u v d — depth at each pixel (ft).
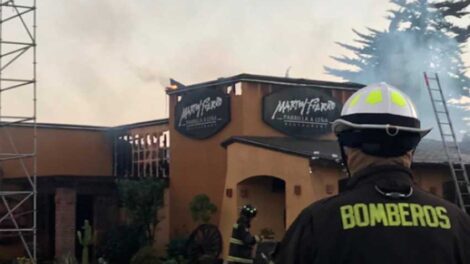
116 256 65.10
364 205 9.70
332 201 9.95
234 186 62.13
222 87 65.92
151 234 66.23
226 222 62.85
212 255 61.36
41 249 72.69
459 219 9.82
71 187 65.77
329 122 67.26
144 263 60.54
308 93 66.39
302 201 55.11
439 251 9.36
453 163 56.49
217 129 65.51
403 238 9.41
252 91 64.18
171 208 69.72
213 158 65.92
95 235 67.72
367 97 10.39
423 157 58.95
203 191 66.59
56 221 65.05
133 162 77.71
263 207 62.03
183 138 69.56
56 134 79.41
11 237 71.67
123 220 71.05
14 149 69.62
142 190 65.62
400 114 10.22
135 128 78.07
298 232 9.86
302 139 65.57
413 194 9.89
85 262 57.57
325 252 9.48
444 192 58.75
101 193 69.31
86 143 80.84
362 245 9.37
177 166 69.82
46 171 78.48
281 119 64.95
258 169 59.72
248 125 63.57
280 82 65.31
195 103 68.44
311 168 54.44
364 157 10.28
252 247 45.19
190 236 62.64
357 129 10.25
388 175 10.00
